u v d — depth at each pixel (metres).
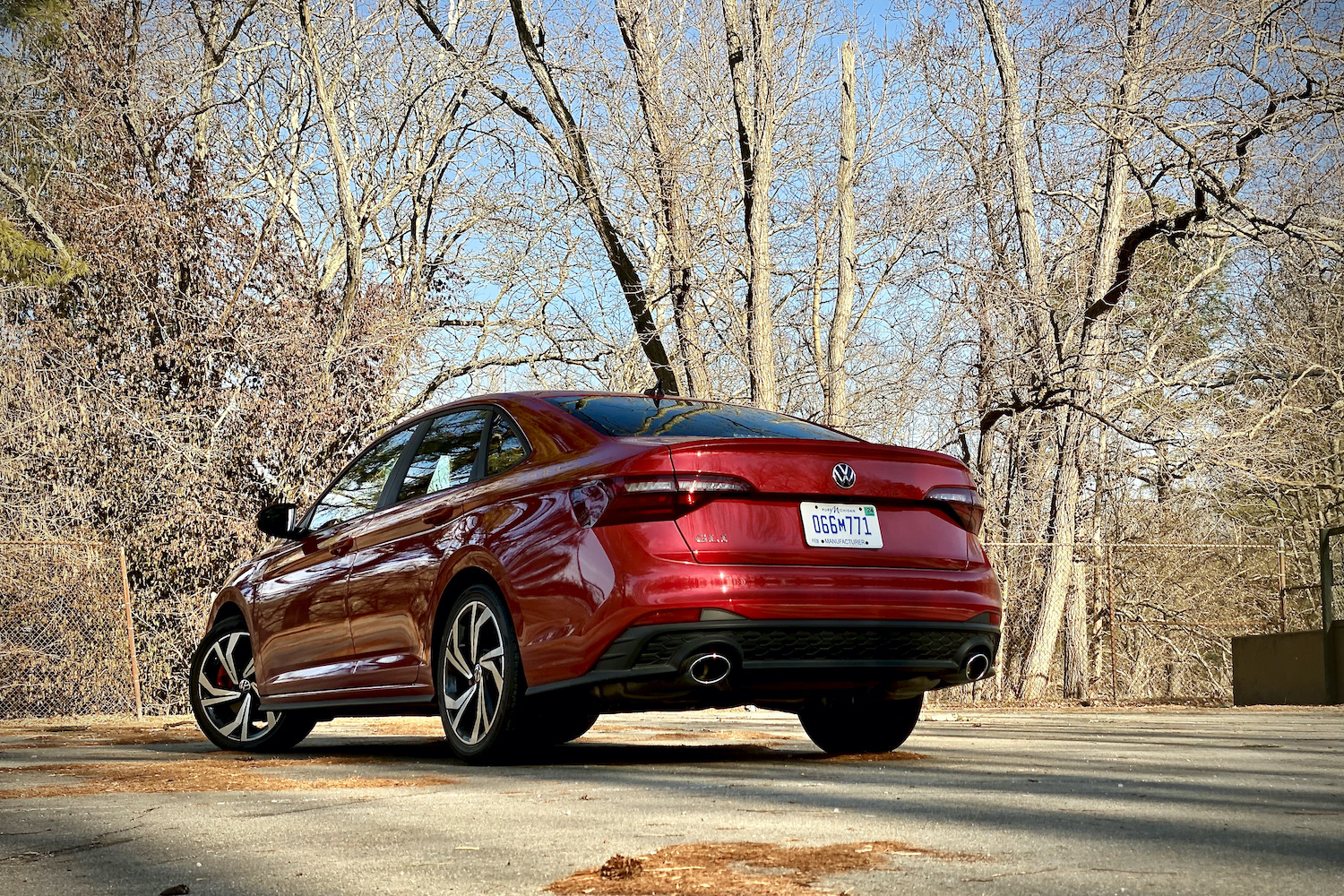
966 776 3.93
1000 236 20.28
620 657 4.22
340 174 17.73
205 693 6.37
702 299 16.59
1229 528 19.75
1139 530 19.41
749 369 15.67
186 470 15.76
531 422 4.95
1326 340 17.89
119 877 2.28
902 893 1.97
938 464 4.73
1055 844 2.44
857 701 4.78
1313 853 2.33
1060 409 18.09
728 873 2.15
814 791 3.43
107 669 14.16
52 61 18.05
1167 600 19.86
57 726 9.66
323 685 5.63
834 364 16.72
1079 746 5.51
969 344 18.22
